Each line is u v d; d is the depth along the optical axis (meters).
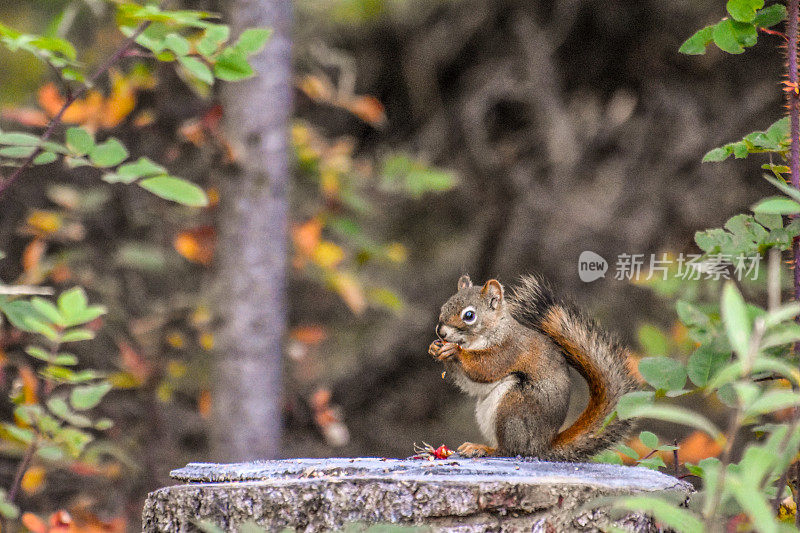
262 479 5.30
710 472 3.30
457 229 17.84
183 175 11.47
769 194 13.95
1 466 10.45
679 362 5.30
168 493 5.23
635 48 15.62
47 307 6.42
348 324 17.67
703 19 14.78
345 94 11.56
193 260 10.56
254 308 9.79
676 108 15.24
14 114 9.72
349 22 16.30
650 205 14.85
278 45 9.83
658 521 5.07
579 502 4.89
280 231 9.94
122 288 12.59
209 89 9.75
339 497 4.91
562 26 15.82
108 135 10.91
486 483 4.88
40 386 9.21
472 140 16.09
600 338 6.13
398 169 11.97
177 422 13.12
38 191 12.13
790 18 5.41
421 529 4.22
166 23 6.51
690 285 9.08
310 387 15.05
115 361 11.73
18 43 6.01
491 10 16.42
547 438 6.00
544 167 16.19
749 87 14.90
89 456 9.16
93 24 14.12
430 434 15.99
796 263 5.43
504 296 6.34
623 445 6.27
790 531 3.44
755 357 3.56
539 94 15.82
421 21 16.72
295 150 11.44
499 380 6.18
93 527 8.28
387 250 11.98
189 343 11.88
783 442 3.66
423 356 16.73
